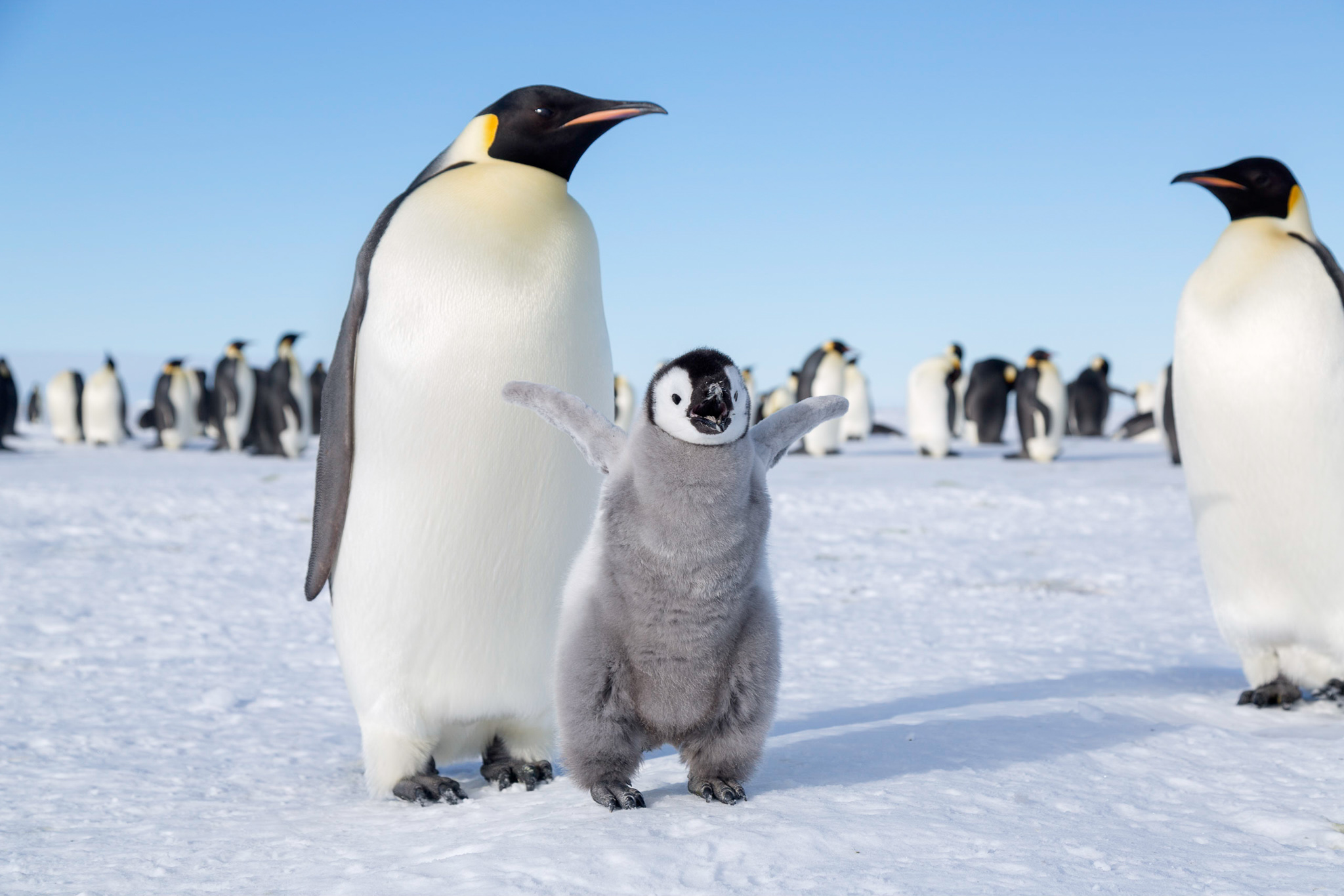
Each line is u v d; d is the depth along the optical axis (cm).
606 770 304
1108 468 1994
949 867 242
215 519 1306
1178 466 2025
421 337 348
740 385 270
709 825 274
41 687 530
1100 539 1135
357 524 360
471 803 344
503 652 365
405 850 276
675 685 292
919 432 2491
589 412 308
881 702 466
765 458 306
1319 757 365
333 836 300
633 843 259
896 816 282
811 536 1166
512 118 375
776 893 226
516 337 348
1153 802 311
